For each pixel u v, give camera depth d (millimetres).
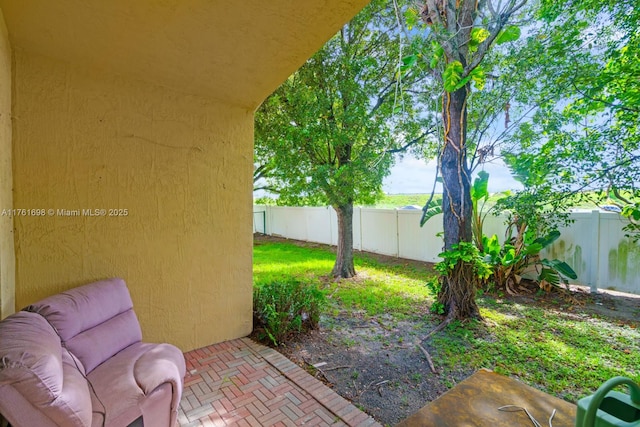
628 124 3674
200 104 3324
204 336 3416
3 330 1582
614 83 3771
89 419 1488
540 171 4281
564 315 4242
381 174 5453
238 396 2521
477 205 5574
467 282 4098
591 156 3838
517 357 3156
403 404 2465
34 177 2525
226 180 3527
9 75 2338
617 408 983
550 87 4094
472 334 3682
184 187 3250
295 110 5473
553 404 1410
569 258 5305
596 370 2898
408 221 8023
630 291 4773
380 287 5703
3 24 2148
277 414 2305
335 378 2838
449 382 2771
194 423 2205
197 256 3350
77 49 2516
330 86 5562
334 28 2395
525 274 5656
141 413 1773
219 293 3506
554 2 3789
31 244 2523
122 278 2926
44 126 2555
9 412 1268
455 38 3752
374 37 5758
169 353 2295
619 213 4582
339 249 6500
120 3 2076
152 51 2604
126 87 2908
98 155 2791
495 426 1268
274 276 6496
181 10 2164
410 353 3297
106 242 2844
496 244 5441
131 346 2400
